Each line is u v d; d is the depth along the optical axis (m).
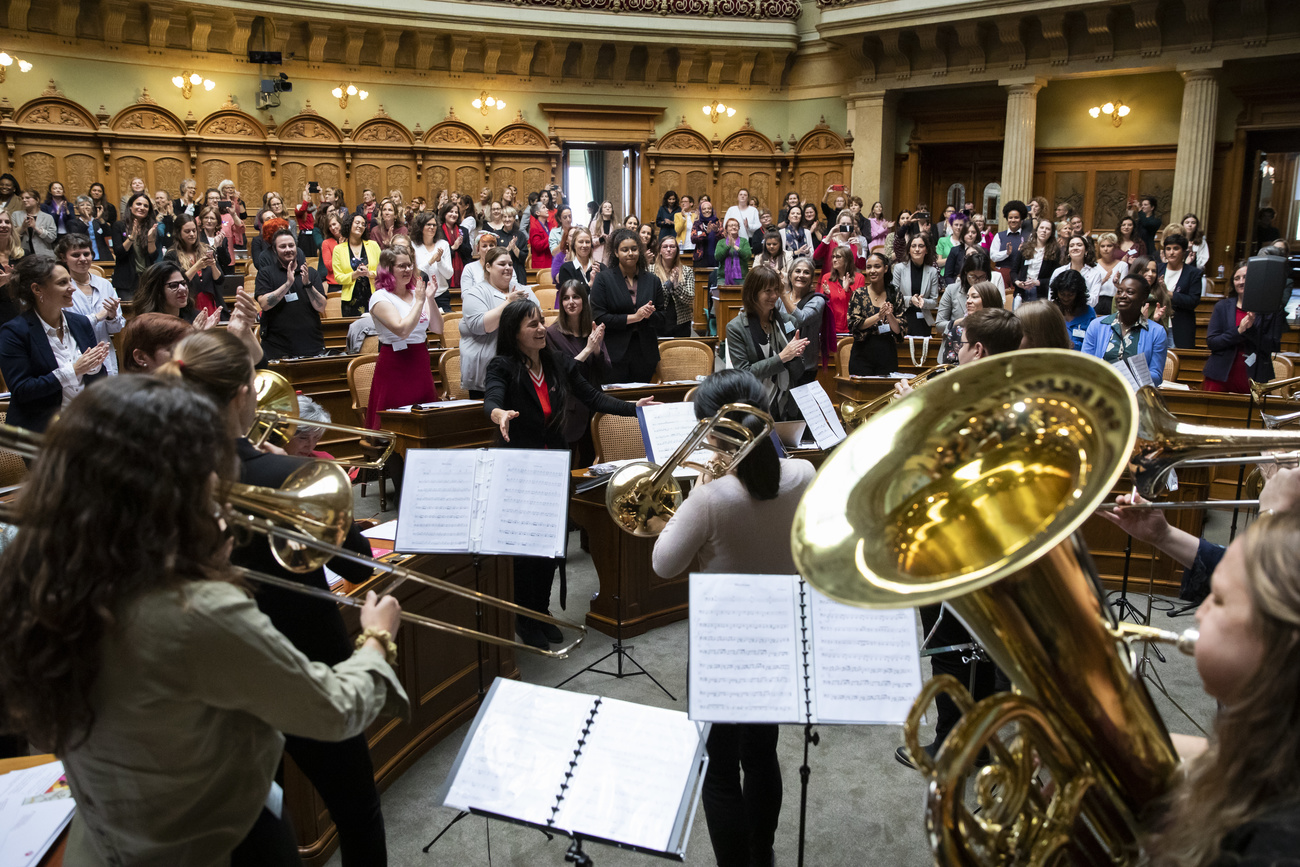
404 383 5.03
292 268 5.95
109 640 1.16
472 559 3.21
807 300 5.16
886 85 14.09
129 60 12.19
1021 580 1.13
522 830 2.65
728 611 1.82
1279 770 0.83
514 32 13.88
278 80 12.87
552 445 3.74
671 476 2.71
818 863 2.51
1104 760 1.16
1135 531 1.78
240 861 1.43
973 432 1.36
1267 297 4.93
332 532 1.57
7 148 11.53
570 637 3.84
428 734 3.04
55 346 3.64
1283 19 11.30
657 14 14.30
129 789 1.23
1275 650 0.85
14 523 1.16
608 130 14.91
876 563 1.26
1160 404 1.80
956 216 11.84
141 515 1.14
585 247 6.62
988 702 1.06
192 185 11.12
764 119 15.32
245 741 1.32
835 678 1.76
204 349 1.62
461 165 14.42
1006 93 13.63
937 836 1.03
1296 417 2.64
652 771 1.74
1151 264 6.02
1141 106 13.16
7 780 1.71
